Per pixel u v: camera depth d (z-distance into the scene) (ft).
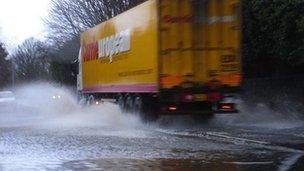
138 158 40.47
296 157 40.55
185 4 60.85
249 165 37.14
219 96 61.98
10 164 38.09
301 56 68.54
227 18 61.62
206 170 35.42
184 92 61.31
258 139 51.55
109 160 39.60
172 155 41.88
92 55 92.32
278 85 77.92
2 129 67.41
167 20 60.39
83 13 157.89
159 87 60.64
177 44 60.75
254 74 85.35
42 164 38.01
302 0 65.62
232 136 54.54
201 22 61.16
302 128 61.46
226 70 61.87
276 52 73.97
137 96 70.13
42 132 62.08
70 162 38.83
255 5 75.25
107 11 148.46
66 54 171.83
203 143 49.42
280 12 69.21
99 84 87.40
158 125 68.64
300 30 64.64
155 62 61.41
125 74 73.05
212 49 61.57
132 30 70.08
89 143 50.11
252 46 79.77
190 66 61.21
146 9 64.49
